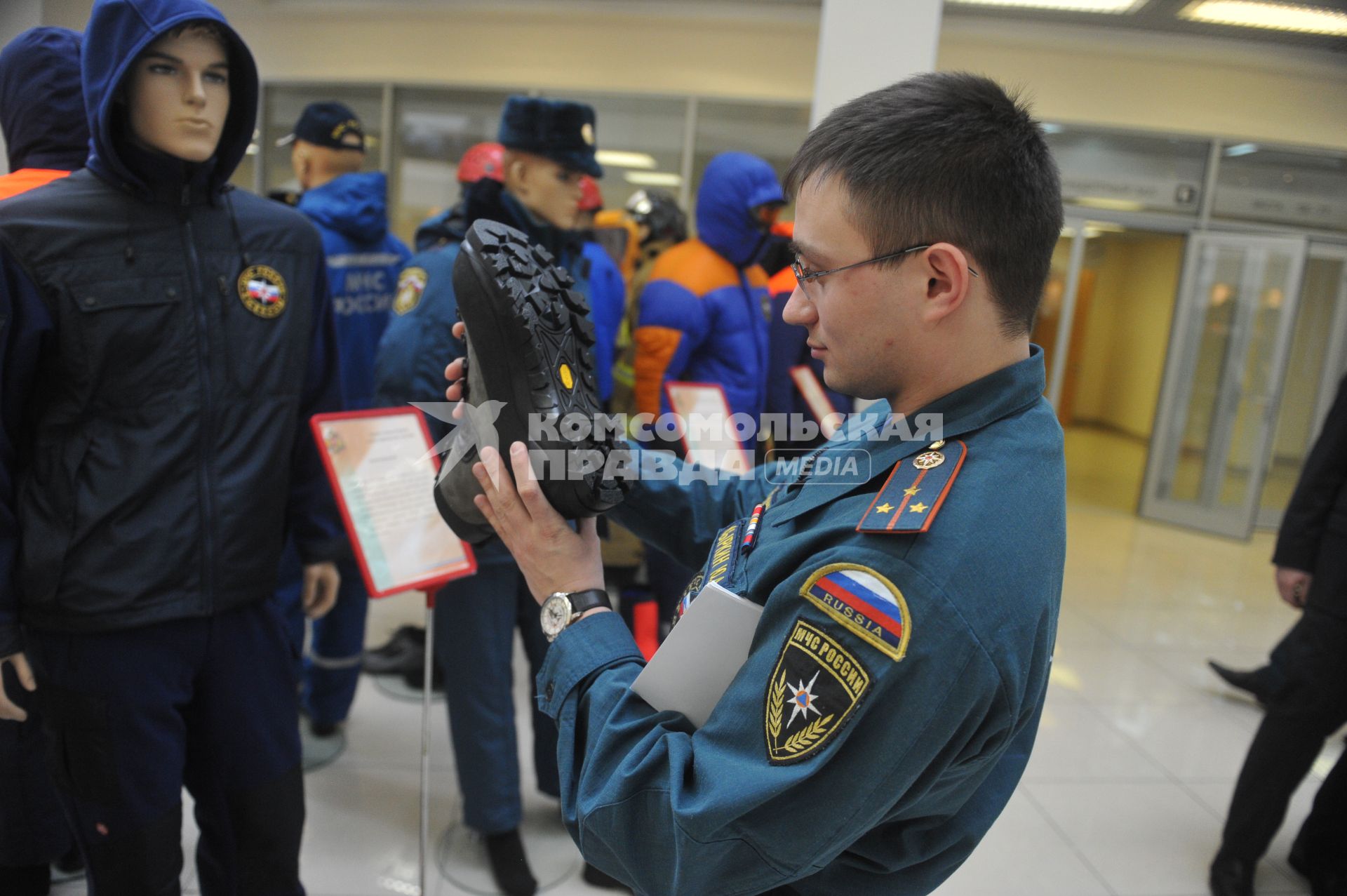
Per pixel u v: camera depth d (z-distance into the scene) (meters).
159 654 1.18
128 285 1.12
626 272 3.27
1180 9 3.17
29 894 1.58
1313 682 1.79
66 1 1.59
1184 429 5.39
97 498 1.12
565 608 0.71
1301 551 1.87
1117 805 2.25
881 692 0.53
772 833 0.56
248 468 1.24
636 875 0.62
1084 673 3.07
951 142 0.57
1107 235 9.04
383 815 1.96
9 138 1.39
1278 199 4.84
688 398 1.79
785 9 4.68
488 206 1.76
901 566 0.54
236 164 1.24
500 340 0.67
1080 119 4.19
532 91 4.84
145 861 1.19
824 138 0.62
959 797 0.64
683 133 4.91
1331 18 2.47
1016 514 0.57
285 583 2.12
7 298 1.04
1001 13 3.97
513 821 1.76
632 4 4.71
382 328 2.42
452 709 1.76
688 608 0.66
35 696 1.22
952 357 0.61
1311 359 5.35
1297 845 2.02
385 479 1.35
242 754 1.29
